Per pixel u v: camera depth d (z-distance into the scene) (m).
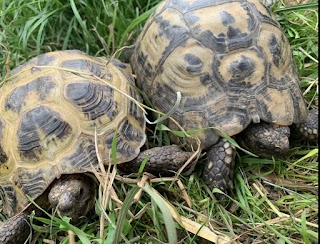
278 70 0.27
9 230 0.24
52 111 0.25
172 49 0.27
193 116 0.26
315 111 0.28
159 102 0.27
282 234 0.24
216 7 0.27
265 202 0.26
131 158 0.25
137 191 0.24
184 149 0.27
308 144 0.28
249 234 0.24
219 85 0.26
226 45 0.26
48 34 0.36
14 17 0.35
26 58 0.34
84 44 0.35
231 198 0.25
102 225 0.23
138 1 0.36
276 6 0.35
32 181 0.25
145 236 0.25
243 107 0.25
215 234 0.24
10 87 0.28
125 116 0.26
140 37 0.30
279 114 0.26
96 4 0.35
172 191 0.25
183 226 0.24
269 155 0.26
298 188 0.26
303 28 0.34
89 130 0.25
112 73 0.28
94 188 0.25
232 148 0.25
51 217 0.24
